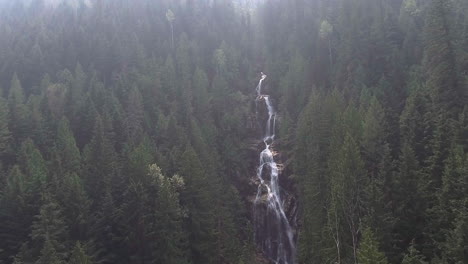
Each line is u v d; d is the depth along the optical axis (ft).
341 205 138.82
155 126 244.63
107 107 244.42
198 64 330.34
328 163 168.55
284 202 246.68
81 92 265.75
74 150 195.93
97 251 162.20
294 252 230.68
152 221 171.01
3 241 155.74
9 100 229.25
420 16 292.61
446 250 113.70
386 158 151.84
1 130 199.52
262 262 230.07
